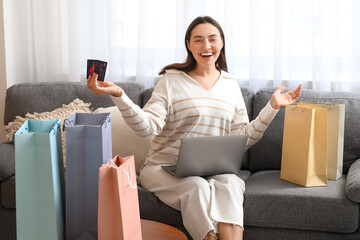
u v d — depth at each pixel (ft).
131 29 10.16
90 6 10.26
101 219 4.97
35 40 10.38
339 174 7.59
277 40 9.29
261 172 8.25
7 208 7.36
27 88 9.09
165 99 7.43
